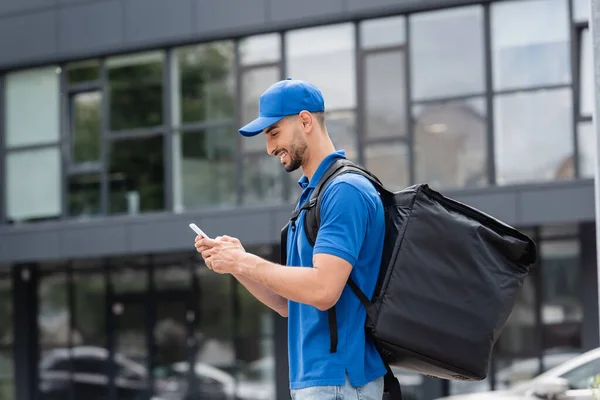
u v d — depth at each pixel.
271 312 20.25
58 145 21.17
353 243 3.35
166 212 19.73
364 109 18.47
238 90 19.50
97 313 21.89
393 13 18.14
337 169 3.50
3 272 22.78
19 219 21.55
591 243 17.53
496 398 11.00
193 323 20.92
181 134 19.97
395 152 18.22
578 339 17.56
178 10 19.83
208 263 3.47
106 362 21.70
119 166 20.50
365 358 3.43
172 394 21.02
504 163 17.55
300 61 19.02
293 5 18.83
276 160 19.20
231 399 20.39
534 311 17.91
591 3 6.30
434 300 3.42
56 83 21.23
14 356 22.50
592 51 6.31
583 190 16.52
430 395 18.30
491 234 3.47
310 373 3.40
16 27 21.34
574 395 10.27
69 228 20.41
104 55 20.64
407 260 3.45
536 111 17.42
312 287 3.30
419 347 3.38
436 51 18.03
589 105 17.16
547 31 17.42
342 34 18.70
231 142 19.56
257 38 19.41
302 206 3.52
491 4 17.72
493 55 17.69
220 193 19.59
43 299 22.42
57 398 22.14
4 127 21.72
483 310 3.41
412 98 18.14
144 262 21.50
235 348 20.50
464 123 17.81
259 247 20.09
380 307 3.41
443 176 17.88
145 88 20.36
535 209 16.75
